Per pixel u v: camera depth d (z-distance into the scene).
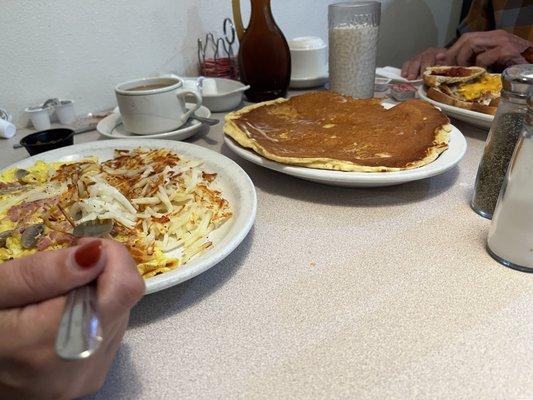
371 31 0.56
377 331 0.23
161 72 0.67
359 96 0.60
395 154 0.37
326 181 0.34
